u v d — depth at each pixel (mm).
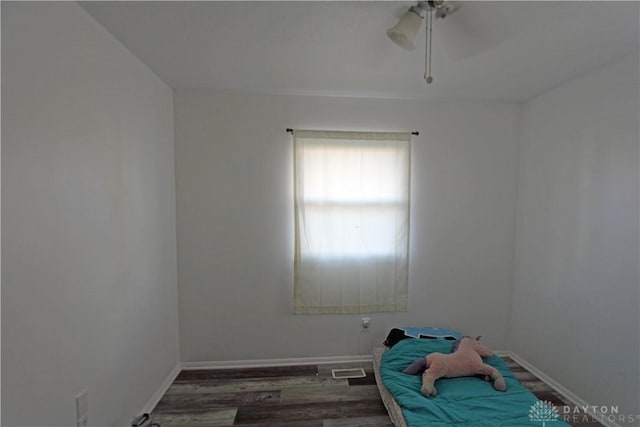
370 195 2518
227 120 2443
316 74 2084
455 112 2598
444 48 1694
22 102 1062
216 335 2516
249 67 1986
